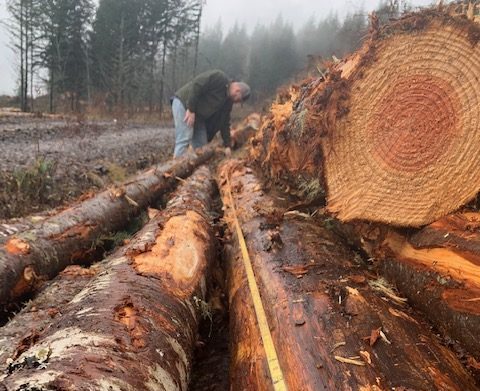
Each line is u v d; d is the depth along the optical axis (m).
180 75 39.59
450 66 2.46
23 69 25.67
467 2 2.49
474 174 2.51
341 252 2.86
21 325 2.37
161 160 9.30
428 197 2.60
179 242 2.83
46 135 11.90
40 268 3.05
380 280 2.63
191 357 2.16
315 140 2.88
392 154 2.67
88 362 1.47
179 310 2.19
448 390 1.68
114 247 3.97
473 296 2.08
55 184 6.02
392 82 2.62
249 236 3.16
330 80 2.80
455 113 2.50
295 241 2.87
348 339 1.88
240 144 10.25
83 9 32.22
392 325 2.03
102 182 6.57
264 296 2.38
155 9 36.25
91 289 2.12
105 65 33.69
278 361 1.84
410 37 2.52
